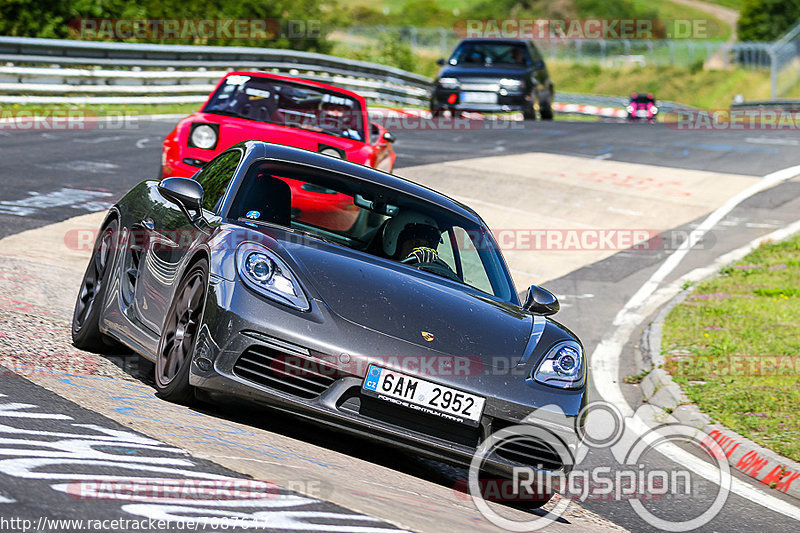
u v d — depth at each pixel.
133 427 14.45
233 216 19.14
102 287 21.09
